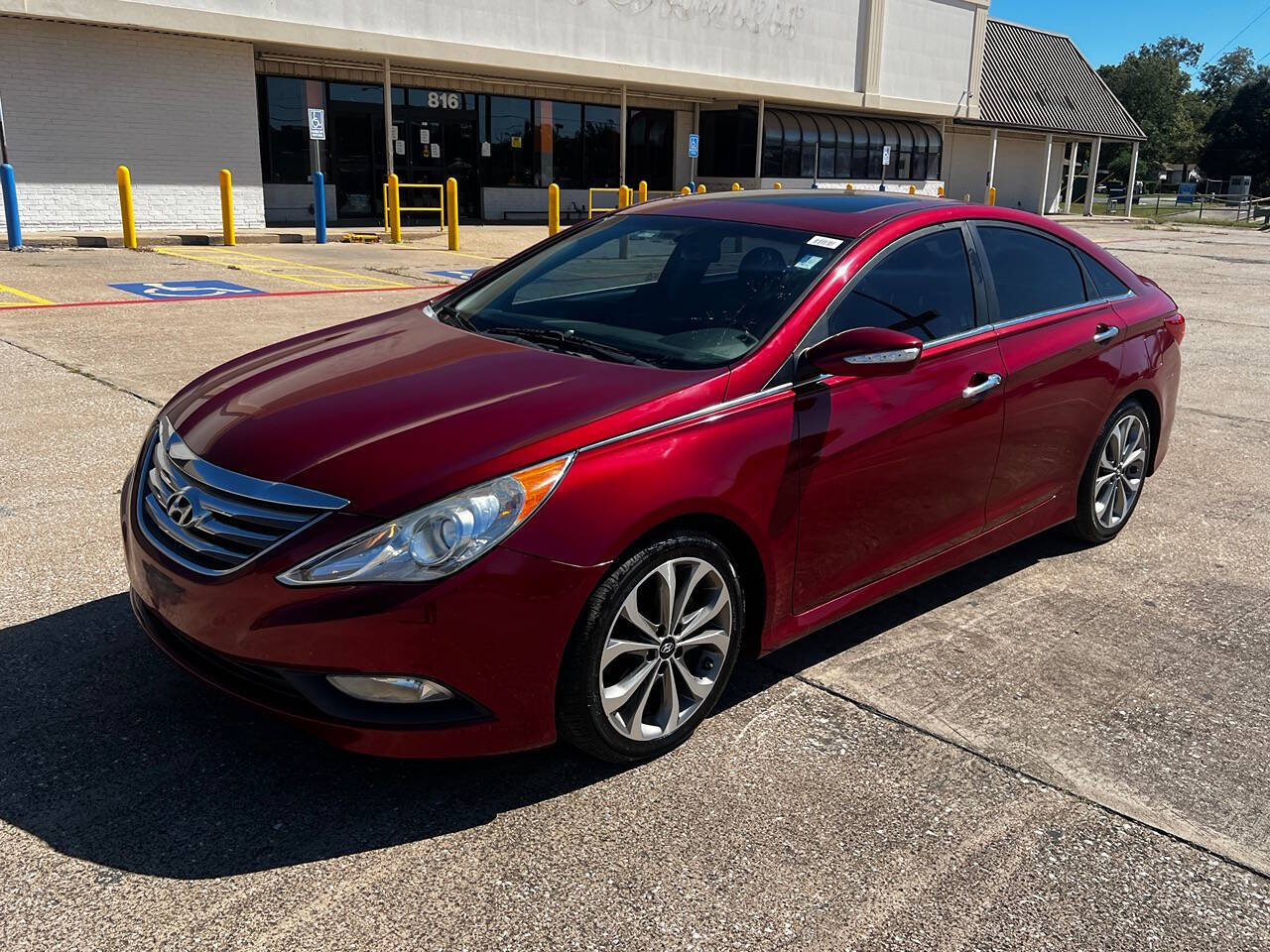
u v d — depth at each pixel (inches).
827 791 112.6
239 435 111.0
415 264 572.4
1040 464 165.6
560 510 101.7
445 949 87.7
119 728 116.6
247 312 377.4
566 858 99.8
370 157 847.7
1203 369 371.9
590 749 111.0
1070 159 1581.0
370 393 117.4
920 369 139.1
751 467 116.6
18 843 97.3
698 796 110.7
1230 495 227.8
